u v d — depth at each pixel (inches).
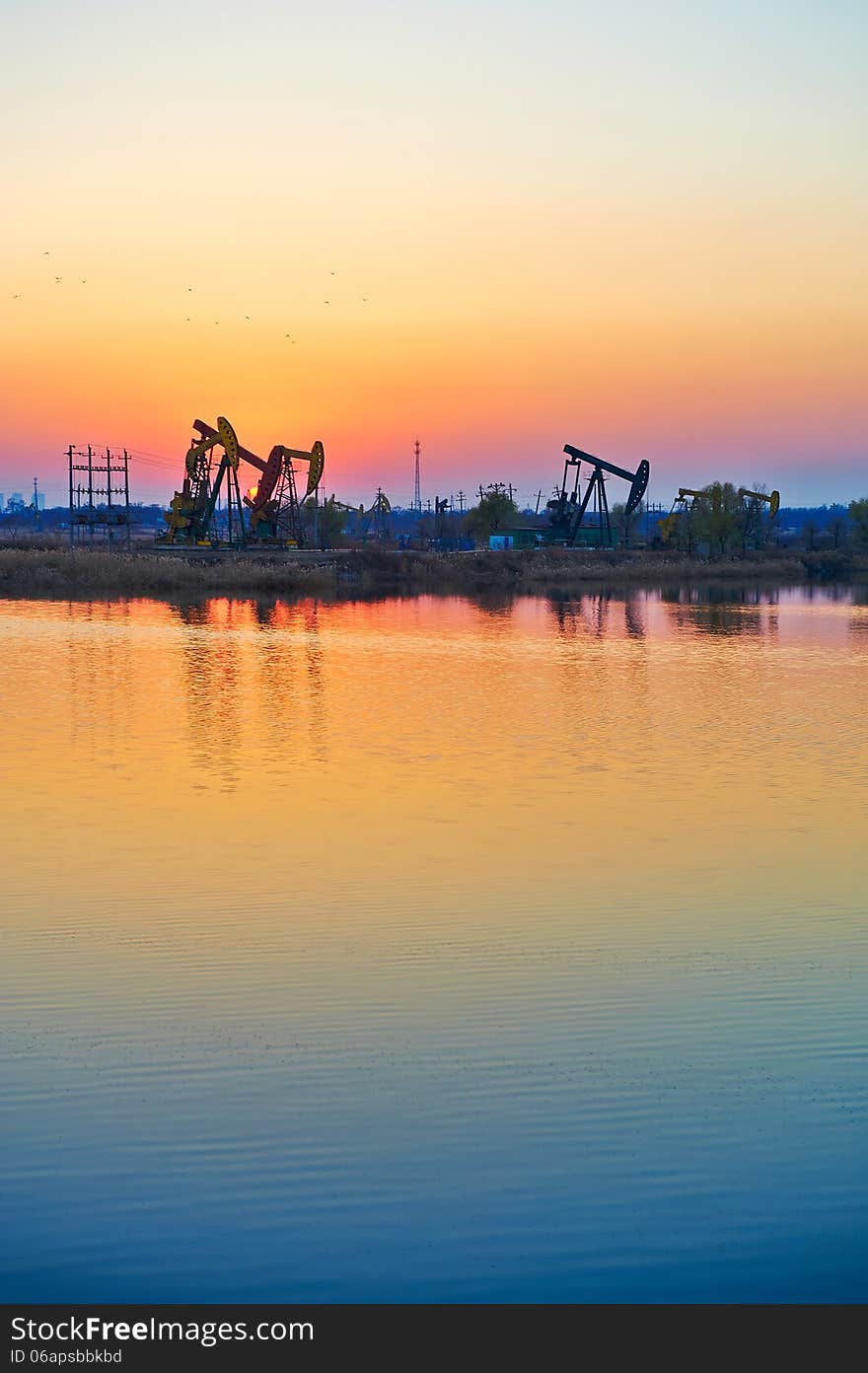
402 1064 542.0
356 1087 522.6
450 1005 606.9
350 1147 474.3
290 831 956.0
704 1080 529.0
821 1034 576.7
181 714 1550.2
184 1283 405.4
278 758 1264.8
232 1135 482.0
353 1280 406.3
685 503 7455.7
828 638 2699.3
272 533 5944.9
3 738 1364.4
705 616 3336.6
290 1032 576.4
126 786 1120.8
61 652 2249.0
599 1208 439.2
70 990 622.8
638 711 1604.3
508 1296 399.9
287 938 703.7
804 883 824.9
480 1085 524.4
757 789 1125.7
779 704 1674.5
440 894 792.9
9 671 1964.8
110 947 685.9
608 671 2062.0
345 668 2068.2
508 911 757.3
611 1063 545.6
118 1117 495.8
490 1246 420.2
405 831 959.0
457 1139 480.4
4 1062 542.9
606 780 1162.0
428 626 2930.6
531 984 636.1
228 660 2162.9
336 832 953.5
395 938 705.0
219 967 657.0
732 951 687.7
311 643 2480.3
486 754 1294.3
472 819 1002.1
